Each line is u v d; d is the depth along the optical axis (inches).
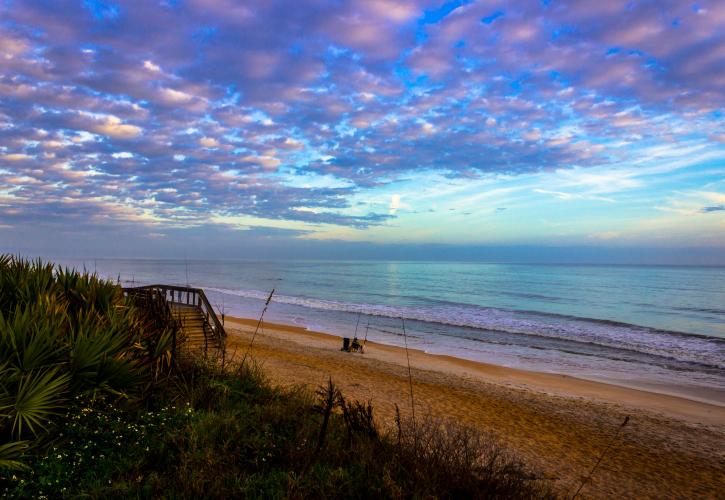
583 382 703.1
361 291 2765.7
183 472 159.5
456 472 177.6
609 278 4773.6
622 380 726.5
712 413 556.4
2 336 184.5
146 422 200.2
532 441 394.6
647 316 1747.0
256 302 1857.8
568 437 422.0
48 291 256.8
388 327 1249.4
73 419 181.3
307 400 281.7
